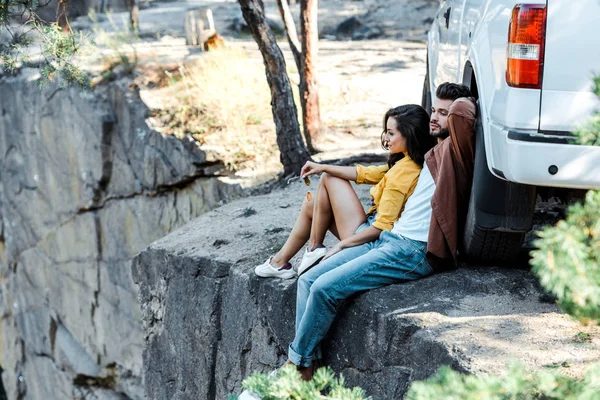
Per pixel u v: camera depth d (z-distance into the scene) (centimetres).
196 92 1224
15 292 1694
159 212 1195
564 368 381
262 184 957
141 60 1393
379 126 1092
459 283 487
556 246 294
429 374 423
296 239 564
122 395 1370
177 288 690
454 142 473
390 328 458
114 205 1309
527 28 412
